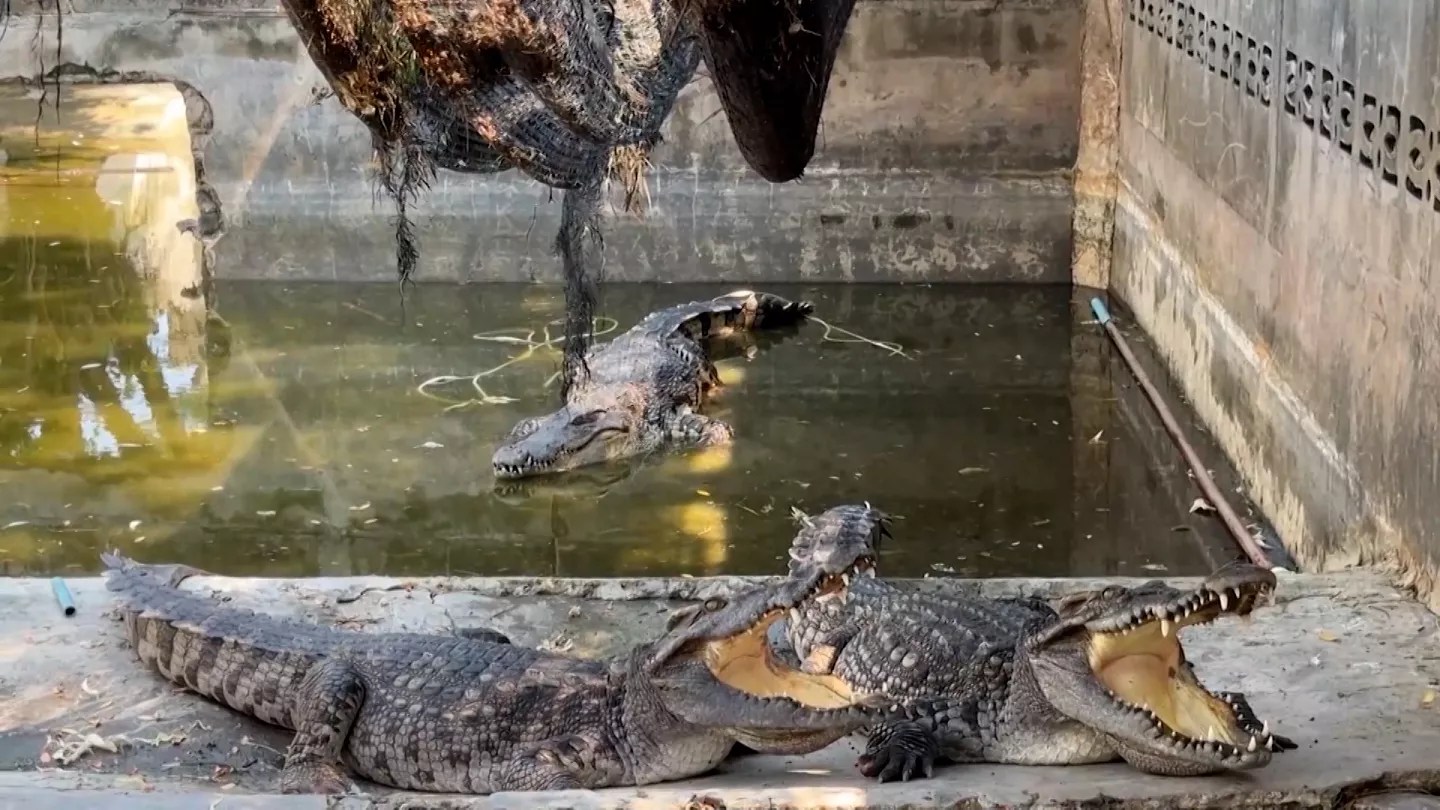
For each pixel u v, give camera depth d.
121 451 9.29
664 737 4.81
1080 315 12.01
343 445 9.45
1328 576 6.23
